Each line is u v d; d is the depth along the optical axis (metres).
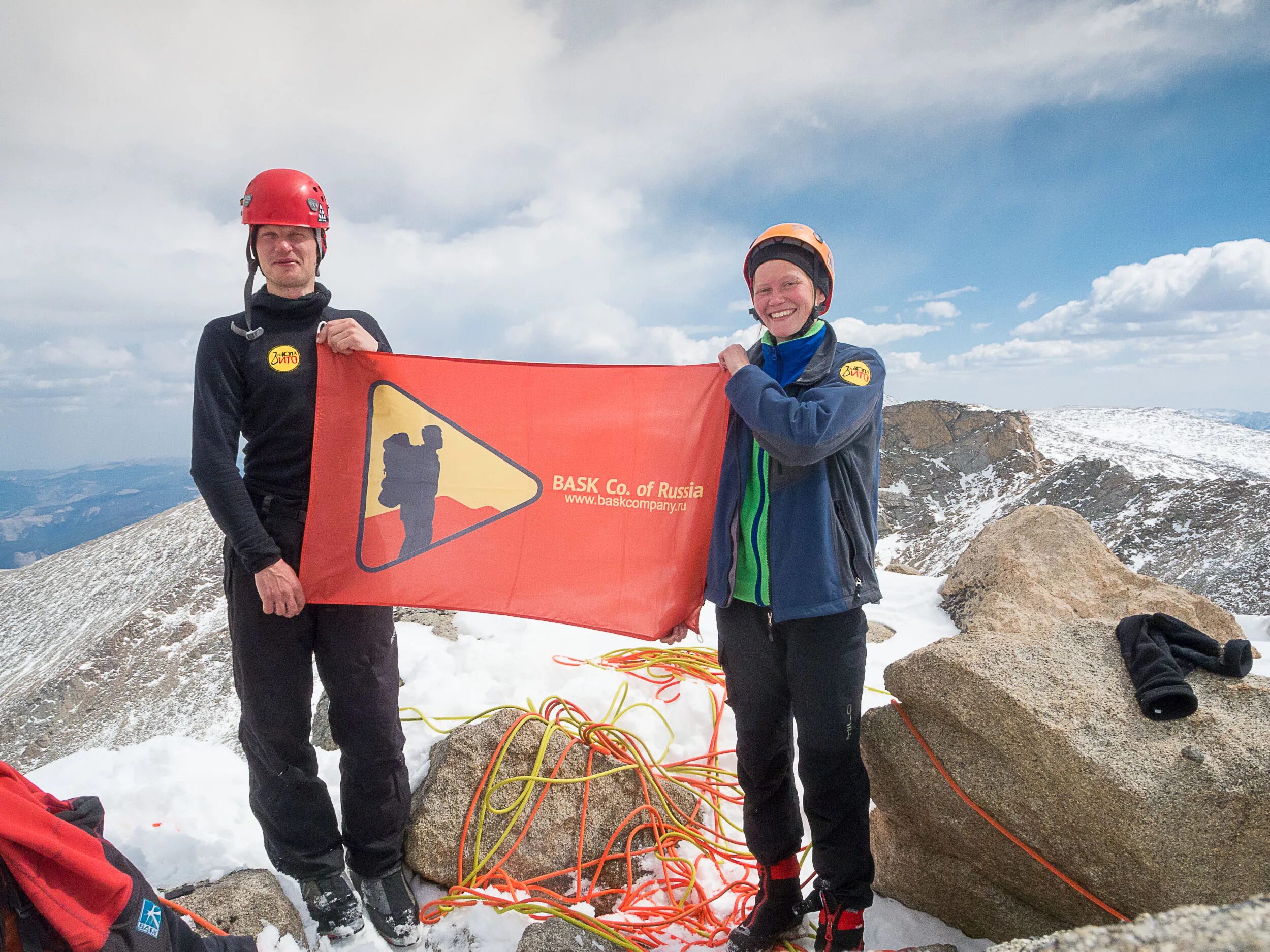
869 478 2.49
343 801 2.92
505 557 2.97
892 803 2.89
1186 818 2.07
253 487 2.79
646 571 2.91
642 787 3.54
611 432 2.92
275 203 2.65
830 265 2.55
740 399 2.38
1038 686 2.47
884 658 5.69
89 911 1.80
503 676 4.58
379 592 2.85
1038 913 2.63
